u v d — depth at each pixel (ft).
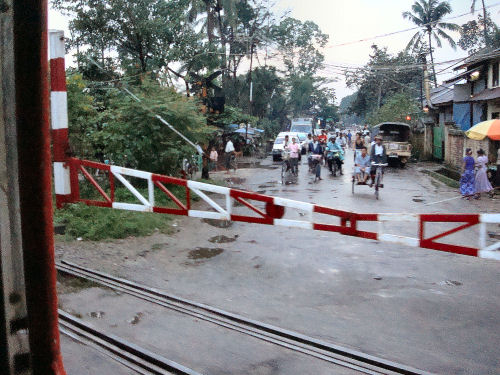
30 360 3.66
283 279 22.59
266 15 115.75
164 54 66.33
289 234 31.71
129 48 67.67
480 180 47.55
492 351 15.10
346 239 30.50
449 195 50.29
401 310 18.66
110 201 29.71
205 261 25.25
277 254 26.86
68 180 30.14
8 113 3.59
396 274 23.43
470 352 15.02
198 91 68.74
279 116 179.22
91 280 20.47
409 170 81.00
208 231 32.09
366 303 19.45
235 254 26.68
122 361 13.25
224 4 95.50
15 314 3.68
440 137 91.20
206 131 47.73
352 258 26.23
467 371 13.76
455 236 31.60
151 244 27.84
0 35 3.50
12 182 3.65
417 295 20.38
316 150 65.51
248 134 117.39
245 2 112.98
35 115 3.42
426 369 13.88
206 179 58.75
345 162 93.71
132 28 64.54
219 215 26.03
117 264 23.66
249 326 16.76
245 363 13.93
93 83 57.11
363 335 16.31
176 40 67.87
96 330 15.23
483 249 19.81
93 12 64.13
